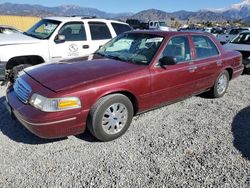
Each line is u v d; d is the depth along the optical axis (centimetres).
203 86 535
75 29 703
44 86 346
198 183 298
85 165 325
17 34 689
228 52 609
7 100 398
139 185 292
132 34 503
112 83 366
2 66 597
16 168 315
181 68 462
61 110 330
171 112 504
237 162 340
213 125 451
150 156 348
